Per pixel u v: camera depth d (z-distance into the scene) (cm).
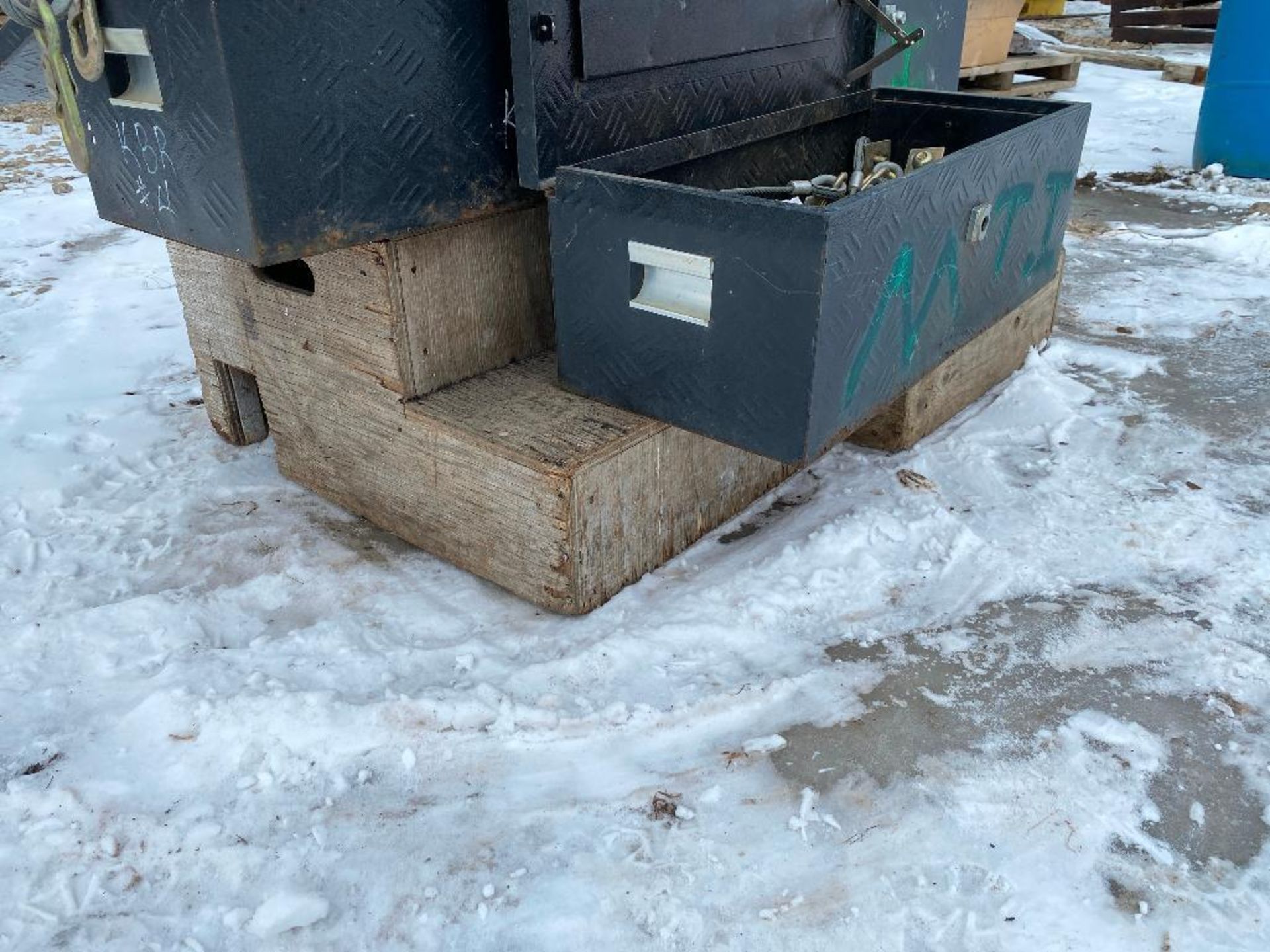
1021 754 145
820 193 216
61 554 194
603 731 148
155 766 143
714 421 162
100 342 299
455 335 186
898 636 170
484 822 134
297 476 218
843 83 251
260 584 184
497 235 186
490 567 182
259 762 143
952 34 375
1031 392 255
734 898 123
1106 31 883
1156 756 145
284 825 134
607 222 159
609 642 164
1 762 143
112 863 129
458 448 175
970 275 194
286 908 121
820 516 204
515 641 168
